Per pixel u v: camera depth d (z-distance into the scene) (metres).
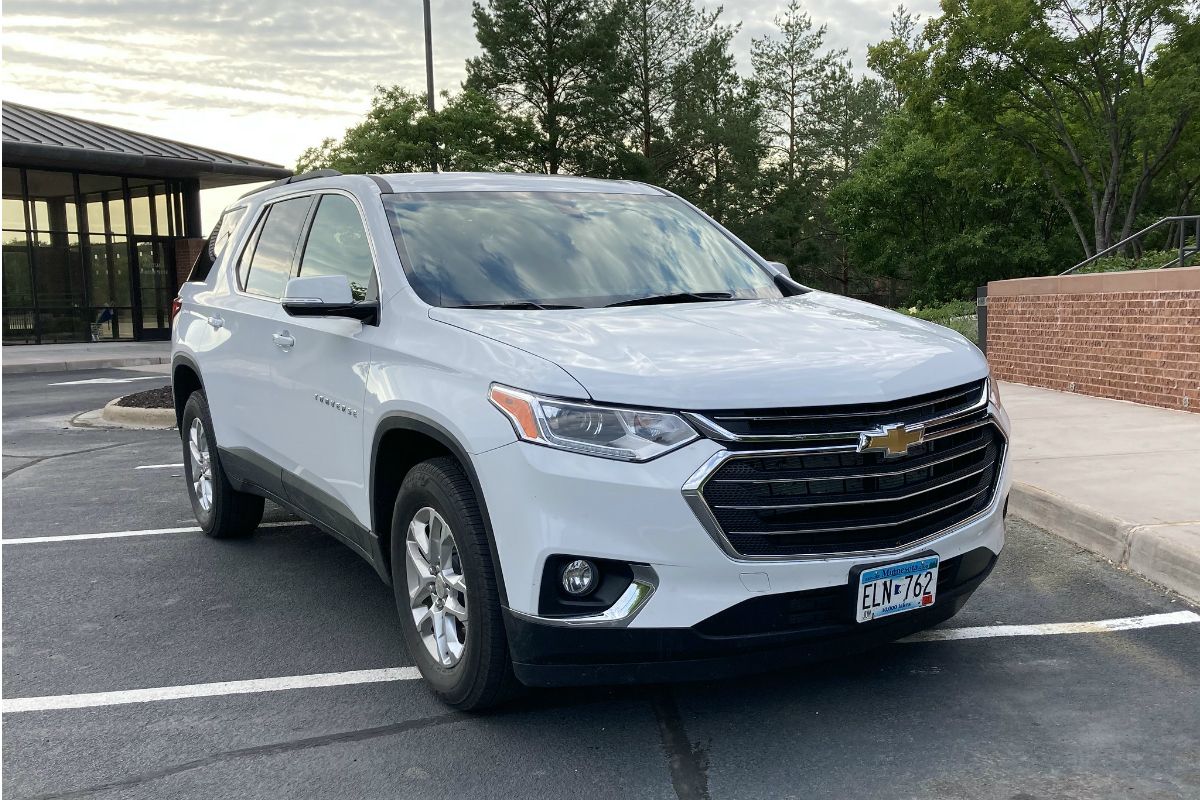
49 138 24.45
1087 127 26.91
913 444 3.00
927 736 3.15
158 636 4.26
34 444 9.82
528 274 3.91
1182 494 5.46
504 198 4.40
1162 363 8.51
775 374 2.95
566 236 4.21
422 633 3.55
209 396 5.37
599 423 2.84
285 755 3.14
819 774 2.93
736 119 47.28
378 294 3.84
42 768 3.09
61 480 7.85
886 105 54.81
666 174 47.50
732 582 2.83
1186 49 24.66
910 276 40.22
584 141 40.66
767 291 4.26
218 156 27.55
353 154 26.70
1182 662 3.71
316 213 4.68
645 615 2.82
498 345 3.17
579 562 2.88
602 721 3.31
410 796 2.87
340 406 3.90
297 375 4.29
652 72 46.00
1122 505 5.27
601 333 3.26
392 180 4.42
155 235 27.70
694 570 2.81
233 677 3.79
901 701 3.41
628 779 2.93
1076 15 25.08
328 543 5.76
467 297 3.71
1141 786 2.82
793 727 3.23
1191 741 3.08
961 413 3.21
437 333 3.43
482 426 3.02
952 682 3.56
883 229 37.97
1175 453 6.55
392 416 3.46
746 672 2.93
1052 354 10.18
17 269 25.31
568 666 2.93
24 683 3.77
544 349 3.07
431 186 4.38
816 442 2.88
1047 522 5.50
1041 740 3.11
